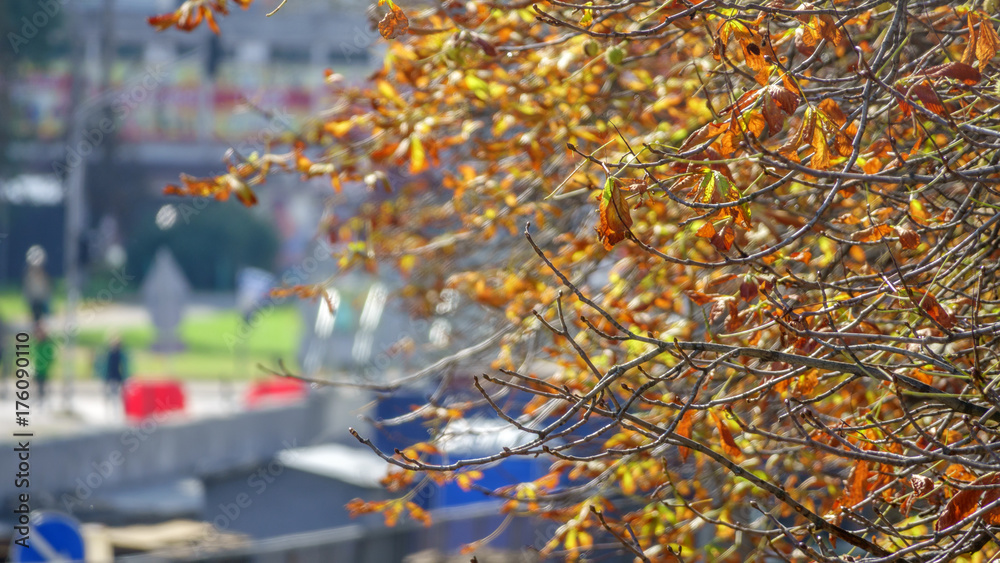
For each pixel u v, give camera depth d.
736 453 2.74
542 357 4.74
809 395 3.23
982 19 2.59
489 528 8.96
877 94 3.01
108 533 9.32
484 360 5.83
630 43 3.96
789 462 4.20
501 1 4.22
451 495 9.97
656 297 4.10
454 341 6.61
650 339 2.47
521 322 4.44
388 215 6.33
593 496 4.14
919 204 2.80
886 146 3.01
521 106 4.05
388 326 11.80
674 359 3.63
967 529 2.71
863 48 3.27
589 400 2.56
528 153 4.15
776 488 2.56
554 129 4.18
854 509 2.89
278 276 41.38
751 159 2.49
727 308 3.04
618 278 4.25
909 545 2.77
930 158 2.80
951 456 2.42
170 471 16.12
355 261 5.23
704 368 2.48
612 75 4.21
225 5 4.02
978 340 2.96
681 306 4.34
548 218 5.30
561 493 4.18
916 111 2.53
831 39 2.60
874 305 2.67
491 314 5.64
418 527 8.67
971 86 2.90
